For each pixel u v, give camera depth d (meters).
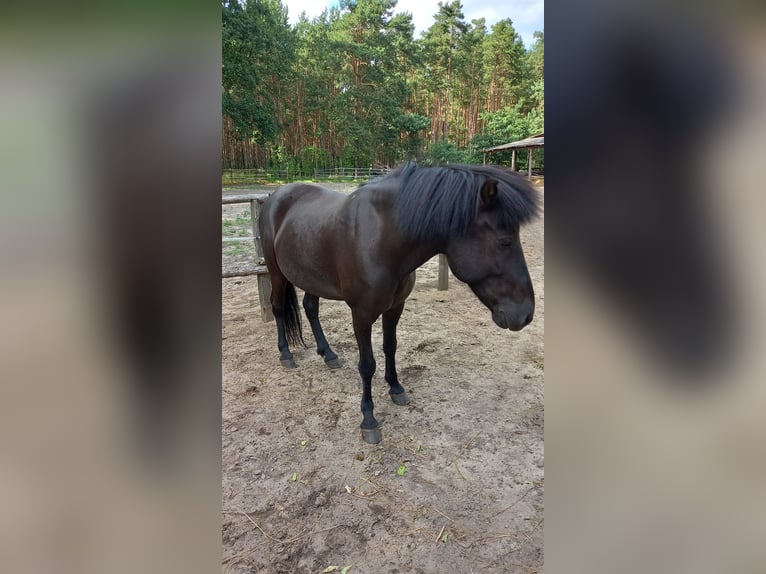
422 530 1.46
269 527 1.49
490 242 1.50
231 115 19.78
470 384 2.38
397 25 26.36
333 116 24.97
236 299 3.92
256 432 2.01
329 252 1.90
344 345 2.95
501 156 18.81
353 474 1.73
